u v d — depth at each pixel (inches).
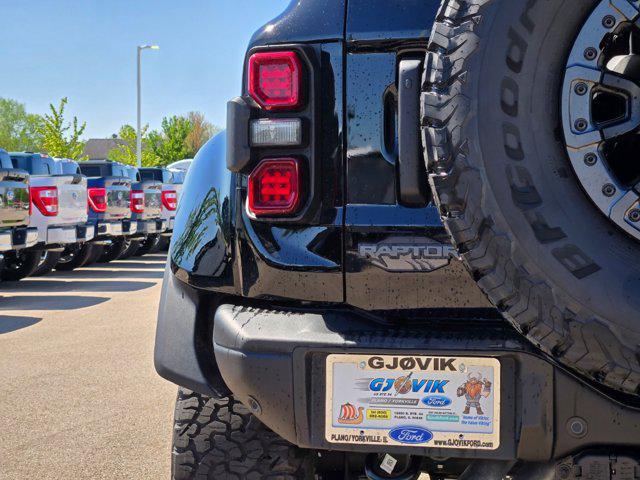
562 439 79.0
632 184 71.8
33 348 282.4
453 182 73.5
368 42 85.7
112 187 614.9
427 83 75.0
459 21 74.4
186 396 97.9
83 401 207.3
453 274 83.8
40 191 494.9
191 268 94.7
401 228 84.7
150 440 174.4
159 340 97.7
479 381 80.9
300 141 85.3
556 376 78.5
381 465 92.7
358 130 86.0
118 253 677.9
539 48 72.8
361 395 83.3
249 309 90.8
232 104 86.7
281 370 84.9
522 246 72.0
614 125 71.9
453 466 98.7
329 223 86.7
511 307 73.0
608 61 72.9
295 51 85.7
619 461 78.1
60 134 1875.0
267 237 89.4
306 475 95.1
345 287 86.7
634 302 70.2
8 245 420.5
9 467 157.5
